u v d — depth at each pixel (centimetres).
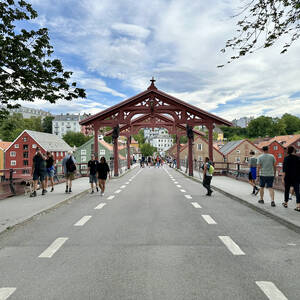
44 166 1103
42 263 397
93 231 570
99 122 2162
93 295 304
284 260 407
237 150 7331
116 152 2223
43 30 596
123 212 773
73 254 433
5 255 433
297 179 734
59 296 303
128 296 301
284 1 494
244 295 302
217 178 1983
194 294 304
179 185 1571
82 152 7325
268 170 821
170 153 8025
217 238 518
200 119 2131
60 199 979
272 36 543
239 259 410
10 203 895
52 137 9250
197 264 390
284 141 8844
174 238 517
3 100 680
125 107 2136
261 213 762
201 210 802
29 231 578
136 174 2625
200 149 7206
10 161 8238
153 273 360
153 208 836
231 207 855
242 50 570
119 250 450
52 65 618
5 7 579
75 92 671
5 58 579
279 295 302
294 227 581
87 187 1406
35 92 653
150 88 2088
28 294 308
